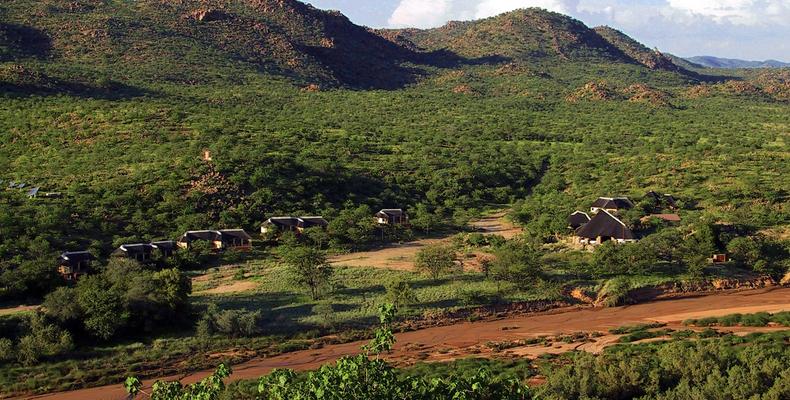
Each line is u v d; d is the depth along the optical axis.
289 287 72.31
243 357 55.84
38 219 83.50
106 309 58.22
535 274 73.69
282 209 100.50
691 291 75.44
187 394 23.52
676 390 38.34
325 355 56.44
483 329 63.69
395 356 55.97
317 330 61.66
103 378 51.22
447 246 87.31
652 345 55.44
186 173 103.25
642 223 94.88
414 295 67.94
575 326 64.31
